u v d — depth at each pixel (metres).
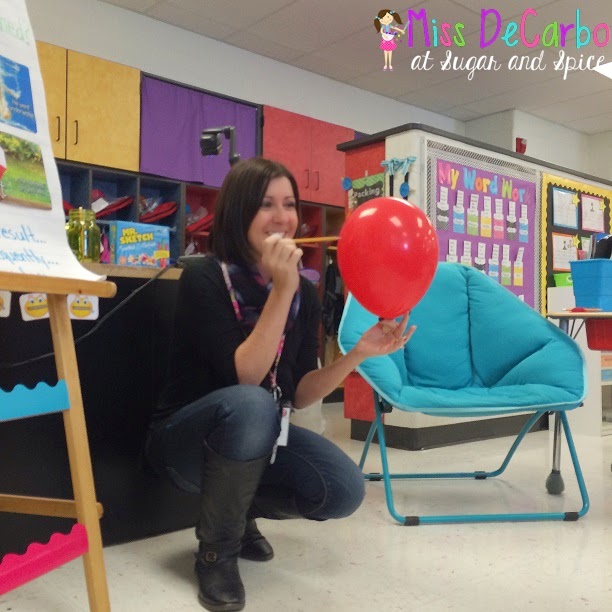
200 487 1.34
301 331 1.46
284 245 1.11
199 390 1.37
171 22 4.46
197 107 4.33
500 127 6.34
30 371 1.46
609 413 3.94
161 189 4.45
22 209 1.07
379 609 1.25
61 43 4.00
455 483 2.34
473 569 1.48
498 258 3.71
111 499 1.60
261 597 1.30
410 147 3.23
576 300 2.51
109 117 3.91
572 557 1.56
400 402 1.74
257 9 4.25
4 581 0.88
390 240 1.14
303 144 4.94
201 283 1.30
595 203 4.53
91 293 1.08
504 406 1.76
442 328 2.23
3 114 1.05
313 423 3.12
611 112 6.30
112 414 1.60
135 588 1.34
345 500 1.34
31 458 1.46
